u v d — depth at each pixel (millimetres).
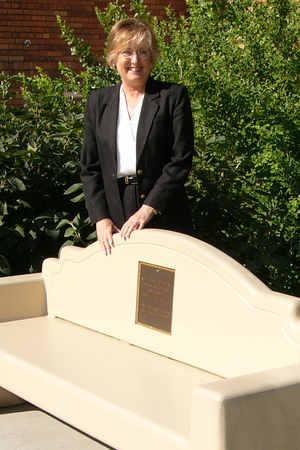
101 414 2477
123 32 3117
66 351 3090
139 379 2711
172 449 2164
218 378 2709
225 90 5039
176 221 3334
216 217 4195
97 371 2809
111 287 3303
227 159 4281
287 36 5234
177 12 11117
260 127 5043
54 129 4520
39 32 10930
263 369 2504
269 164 4766
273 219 4324
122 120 3240
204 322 2770
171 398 2498
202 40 5574
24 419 3457
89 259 3445
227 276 2658
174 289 2916
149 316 3076
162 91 3193
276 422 2078
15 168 4109
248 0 5574
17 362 2953
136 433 2316
